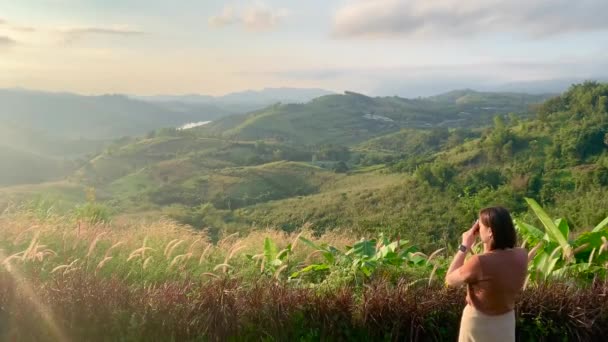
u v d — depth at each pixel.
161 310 4.76
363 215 61.91
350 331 4.78
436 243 10.79
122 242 7.29
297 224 59.38
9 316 4.80
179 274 6.22
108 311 4.76
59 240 6.99
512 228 3.45
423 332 4.66
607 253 5.77
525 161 80.38
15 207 10.73
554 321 4.68
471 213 26.06
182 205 86.88
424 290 5.05
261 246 8.74
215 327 4.66
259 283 5.36
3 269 5.45
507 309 3.41
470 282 3.45
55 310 4.78
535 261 5.67
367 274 5.74
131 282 5.86
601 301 4.80
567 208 36.78
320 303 4.89
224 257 7.36
